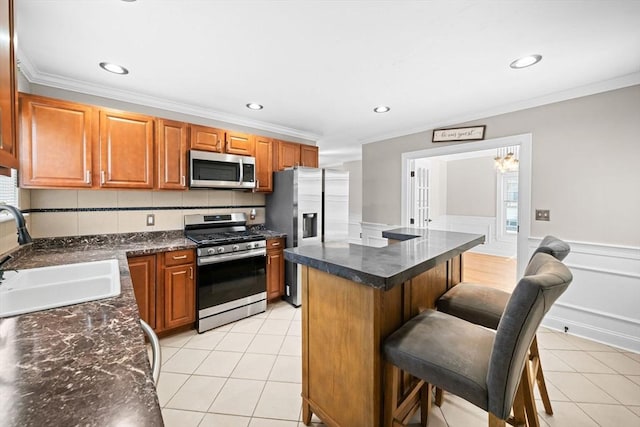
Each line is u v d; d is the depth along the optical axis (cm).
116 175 233
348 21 156
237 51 187
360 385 122
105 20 154
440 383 100
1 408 50
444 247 156
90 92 243
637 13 149
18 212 121
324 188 344
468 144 323
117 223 261
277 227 347
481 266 514
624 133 228
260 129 357
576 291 252
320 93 259
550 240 145
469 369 96
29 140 196
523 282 83
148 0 139
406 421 147
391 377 116
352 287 124
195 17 152
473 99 272
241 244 285
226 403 171
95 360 68
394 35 169
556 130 261
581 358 217
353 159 684
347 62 202
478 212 641
